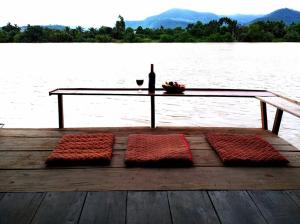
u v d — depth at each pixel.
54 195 1.65
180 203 1.58
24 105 6.36
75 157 2.07
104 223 1.41
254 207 1.55
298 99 7.18
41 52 22.41
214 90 3.22
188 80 10.20
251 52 22.38
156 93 2.95
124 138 2.58
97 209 1.52
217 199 1.62
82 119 5.31
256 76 11.02
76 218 1.45
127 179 1.84
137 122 5.14
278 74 11.45
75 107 6.15
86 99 6.83
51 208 1.53
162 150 2.22
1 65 14.31
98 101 6.64
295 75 11.18
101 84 9.48
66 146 2.30
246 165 2.04
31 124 5.00
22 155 2.20
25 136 2.62
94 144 2.35
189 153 2.14
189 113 5.71
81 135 2.57
